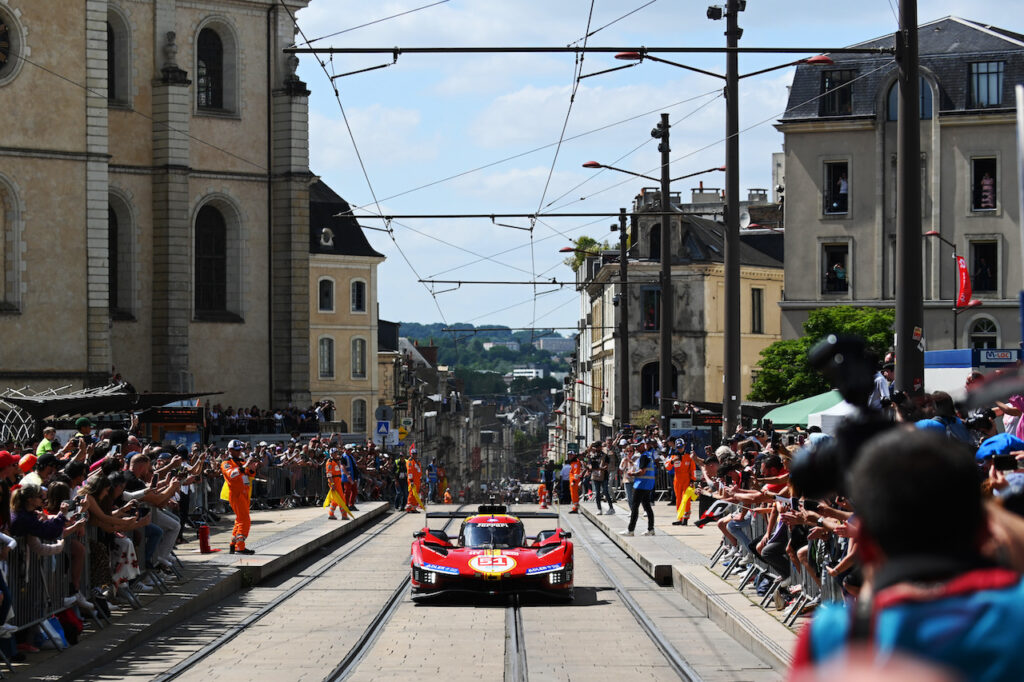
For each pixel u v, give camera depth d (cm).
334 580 2477
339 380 8281
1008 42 5712
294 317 6081
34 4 4847
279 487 4222
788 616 1638
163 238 5747
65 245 4884
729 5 3112
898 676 266
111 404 3625
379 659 1603
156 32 5775
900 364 1866
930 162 5709
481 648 1689
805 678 279
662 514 3844
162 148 5747
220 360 5966
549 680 1457
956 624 289
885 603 298
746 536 2088
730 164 3128
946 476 309
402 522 4144
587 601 2178
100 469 1736
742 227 9069
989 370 2728
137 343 5731
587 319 10356
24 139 4831
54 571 1522
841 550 1391
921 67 5756
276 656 1608
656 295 7681
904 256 1873
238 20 6012
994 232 5631
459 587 2084
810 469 548
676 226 7662
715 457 2405
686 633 1778
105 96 4959
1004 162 5628
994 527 371
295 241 6081
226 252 6028
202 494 3278
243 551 2583
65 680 1356
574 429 11762
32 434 3872
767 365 5528
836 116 5853
